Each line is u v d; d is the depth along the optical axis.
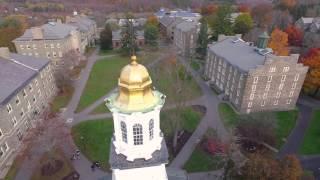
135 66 17.42
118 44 115.62
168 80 72.12
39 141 43.28
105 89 77.00
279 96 62.91
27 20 146.12
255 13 133.38
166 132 54.06
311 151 50.06
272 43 85.56
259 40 67.12
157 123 19.41
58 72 74.50
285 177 33.12
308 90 69.62
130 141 19.02
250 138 49.47
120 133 19.22
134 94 17.69
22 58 61.28
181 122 57.84
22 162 46.97
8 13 168.50
